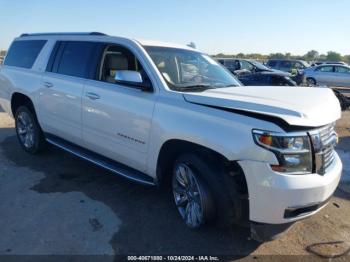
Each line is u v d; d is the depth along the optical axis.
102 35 4.38
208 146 2.96
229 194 2.97
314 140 2.80
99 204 3.89
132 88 3.76
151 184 3.66
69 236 3.22
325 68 20.62
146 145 3.58
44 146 5.46
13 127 7.64
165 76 3.64
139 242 3.19
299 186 2.70
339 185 4.79
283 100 3.03
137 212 3.74
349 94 18.11
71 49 4.70
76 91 4.37
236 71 17.70
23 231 3.27
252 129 2.75
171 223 3.54
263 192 2.74
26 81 5.27
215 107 3.04
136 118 3.62
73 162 5.24
